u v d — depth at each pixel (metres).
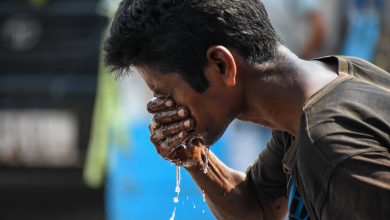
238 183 4.51
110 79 9.68
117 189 9.95
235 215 4.50
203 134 3.63
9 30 10.48
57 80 10.38
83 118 10.31
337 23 9.87
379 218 2.96
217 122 3.59
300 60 3.52
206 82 3.46
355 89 3.26
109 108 9.74
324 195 3.09
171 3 3.39
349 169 3.01
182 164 4.09
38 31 10.45
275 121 3.52
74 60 10.37
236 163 9.84
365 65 3.54
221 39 3.37
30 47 10.45
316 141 3.10
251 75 3.46
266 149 4.41
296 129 3.45
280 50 3.51
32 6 10.39
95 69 10.34
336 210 3.07
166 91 3.56
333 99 3.22
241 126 9.84
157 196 9.87
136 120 9.80
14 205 10.84
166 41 3.39
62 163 10.46
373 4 9.86
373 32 9.86
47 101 10.41
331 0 9.84
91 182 10.14
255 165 4.52
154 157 9.85
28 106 10.45
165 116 3.61
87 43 10.32
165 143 3.73
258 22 3.45
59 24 10.38
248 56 3.42
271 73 3.46
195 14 3.37
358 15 9.86
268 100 3.47
